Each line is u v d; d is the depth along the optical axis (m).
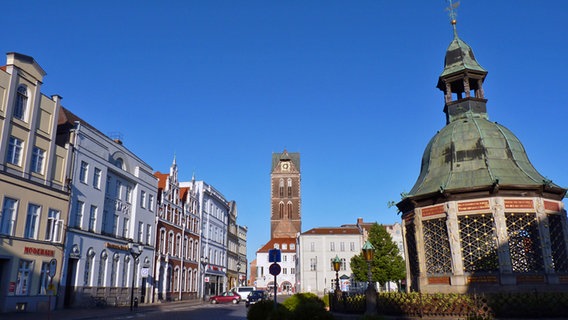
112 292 40.50
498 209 17.88
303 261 92.25
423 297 15.92
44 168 32.34
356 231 95.00
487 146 20.02
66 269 33.81
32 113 31.31
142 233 46.97
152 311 34.03
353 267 67.81
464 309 15.04
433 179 20.58
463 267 18.09
